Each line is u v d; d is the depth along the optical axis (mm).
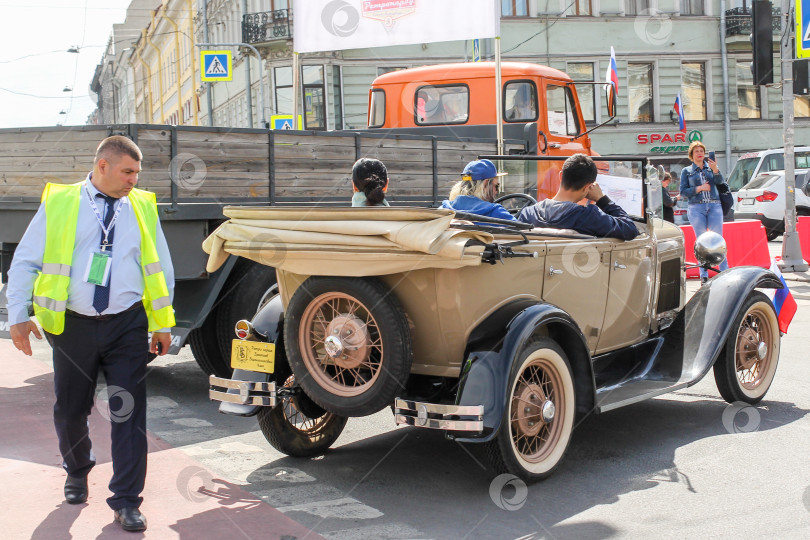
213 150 5707
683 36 29328
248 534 3572
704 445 4797
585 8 28656
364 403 4031
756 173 20734
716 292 5461
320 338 4230
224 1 34438
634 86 29266
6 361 7332
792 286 11281
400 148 7246
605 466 4477
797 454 4582
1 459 4578
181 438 5121
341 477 4391
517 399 4074
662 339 5457
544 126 10203
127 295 3625
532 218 4996
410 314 4117
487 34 8344
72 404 3711
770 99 30219
